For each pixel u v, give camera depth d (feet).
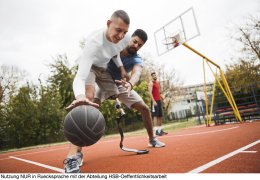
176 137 17.42
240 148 8.73
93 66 8.96
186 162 7.27
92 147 18.10
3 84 74.33
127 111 66.13
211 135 15.43
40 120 58.13
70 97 63.10
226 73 69.87
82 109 6.00
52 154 17.03
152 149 11.54
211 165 6.45
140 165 7.72
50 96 61.21
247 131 15.14
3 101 72.13
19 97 59.41
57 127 59.52
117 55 9.63
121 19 7.43
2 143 57.31
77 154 7.82
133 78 9.86
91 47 7.87
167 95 103.86
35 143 57.52
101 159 10.32
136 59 10.57
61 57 64.75
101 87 9.95
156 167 7.07
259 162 6.20
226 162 6.61
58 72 63.52
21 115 57.21
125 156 10.37
